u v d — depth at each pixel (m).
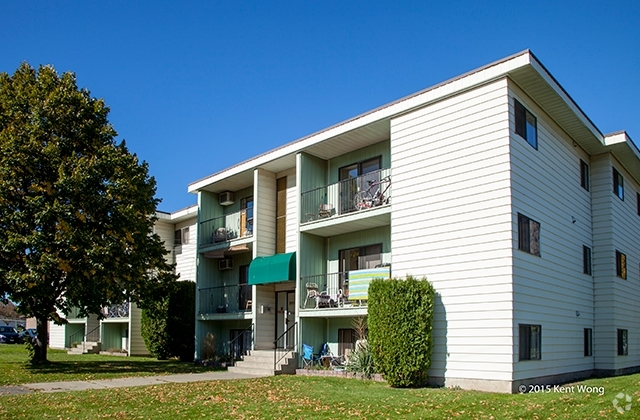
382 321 16.47
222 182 26.83
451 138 17.03
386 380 16.52
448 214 16.73
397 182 18.31
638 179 25.66
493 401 12.92
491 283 15.47
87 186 20.56
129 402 13.44
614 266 21.45
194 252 32.59
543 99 17.58
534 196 16.98
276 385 16.64
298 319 21.16
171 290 26.34
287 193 24.62
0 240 19.70
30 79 22.38
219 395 14.55
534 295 16.33
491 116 16.17
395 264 17.92
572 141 20.67
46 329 23.69
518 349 15.08
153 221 24.56
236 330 26.80
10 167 20.16
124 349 35.31
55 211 19.89
